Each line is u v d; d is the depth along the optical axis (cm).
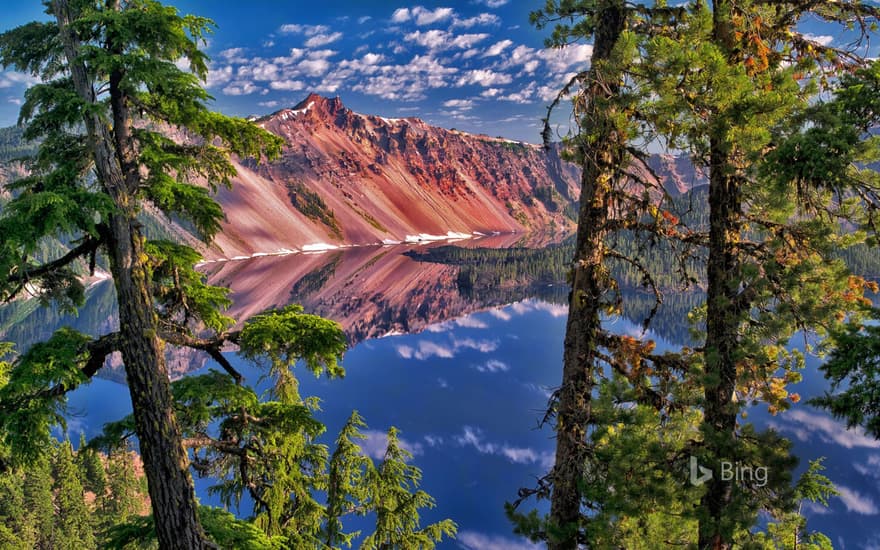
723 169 759
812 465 822
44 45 718
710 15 750
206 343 785
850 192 681
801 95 788
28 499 3969
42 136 716
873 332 588
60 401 645
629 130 784
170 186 710
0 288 647
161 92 717
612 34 879
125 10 697
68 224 571
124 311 702
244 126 765
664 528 863
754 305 796
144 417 710
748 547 777
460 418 8319
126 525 808
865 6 779
